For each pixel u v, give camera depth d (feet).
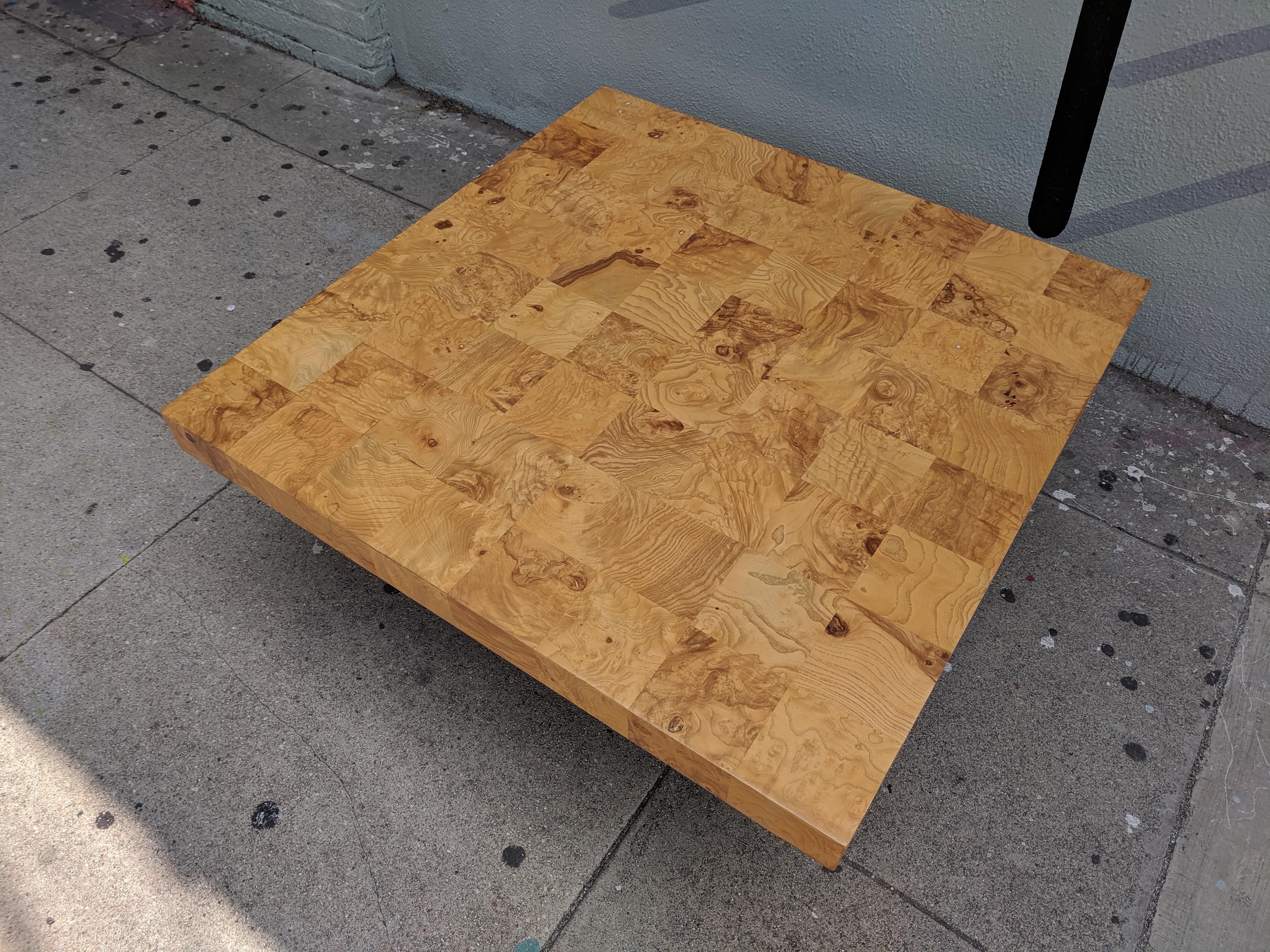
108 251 7.90
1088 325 5.40
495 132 9.12
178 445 6.63
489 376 5.11
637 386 5.07
